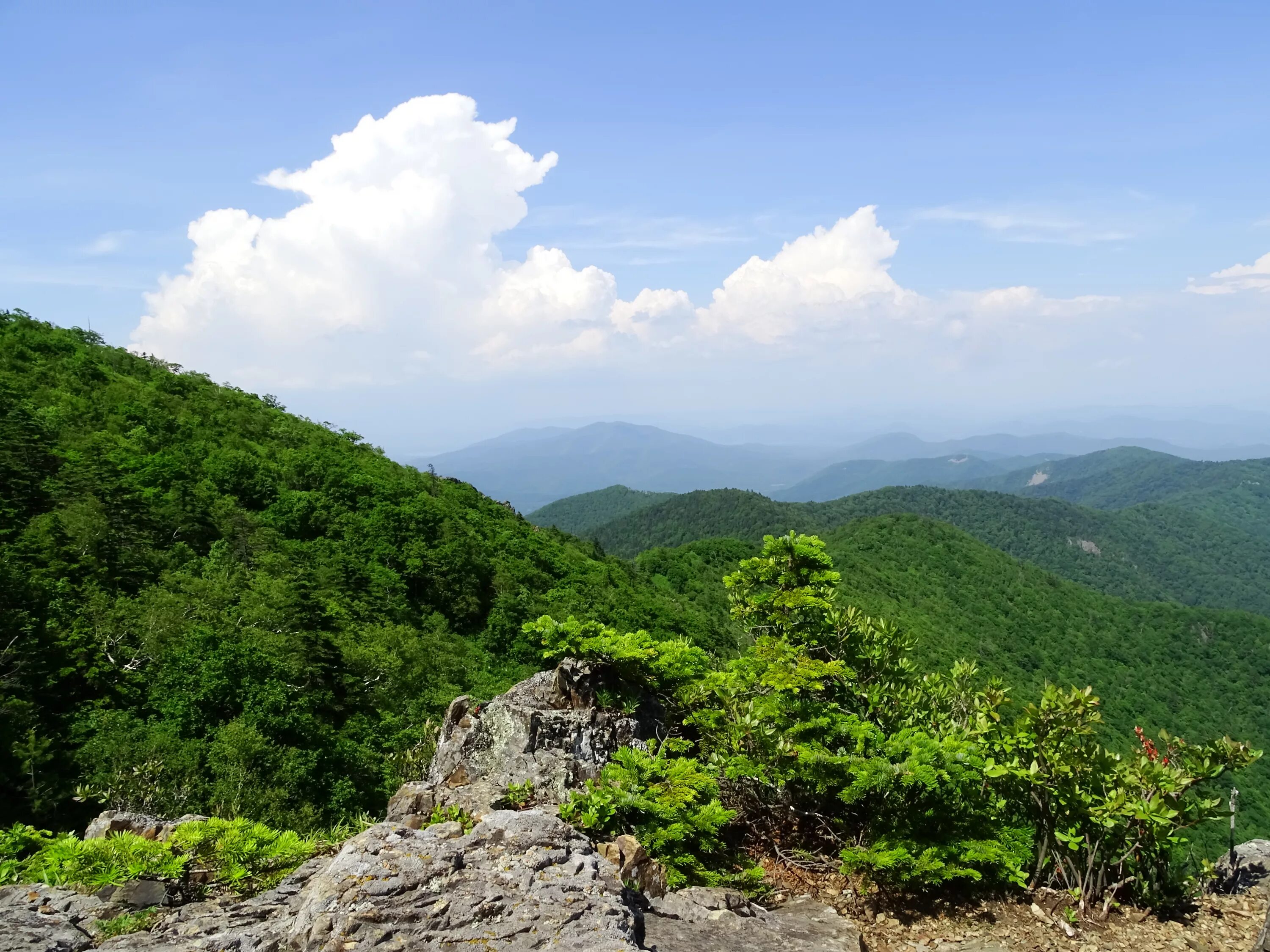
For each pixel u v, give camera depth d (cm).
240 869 531
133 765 1839
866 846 653
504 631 4438
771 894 612
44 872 547
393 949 376
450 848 477
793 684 692
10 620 2227
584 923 407
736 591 858
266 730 2172
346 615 3625
